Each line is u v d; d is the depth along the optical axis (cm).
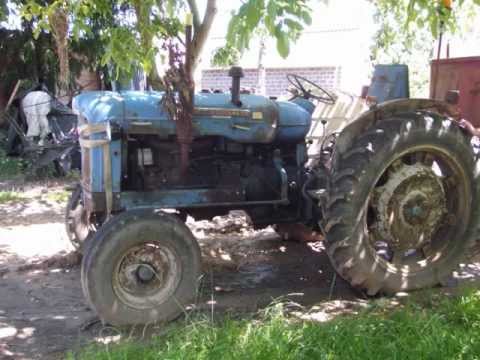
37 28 501
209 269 538
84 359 344
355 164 428
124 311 401
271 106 471
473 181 466
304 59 1870
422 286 465
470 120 589
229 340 348
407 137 434
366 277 444
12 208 825
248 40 300
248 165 493
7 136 1231
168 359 329
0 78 1259
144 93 471
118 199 432
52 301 464
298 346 341
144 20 482
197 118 447
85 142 435
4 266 550
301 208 511
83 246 514
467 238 475
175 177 461
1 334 399
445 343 348
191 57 423
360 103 559
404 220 453
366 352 338
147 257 407
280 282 507
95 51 1191
